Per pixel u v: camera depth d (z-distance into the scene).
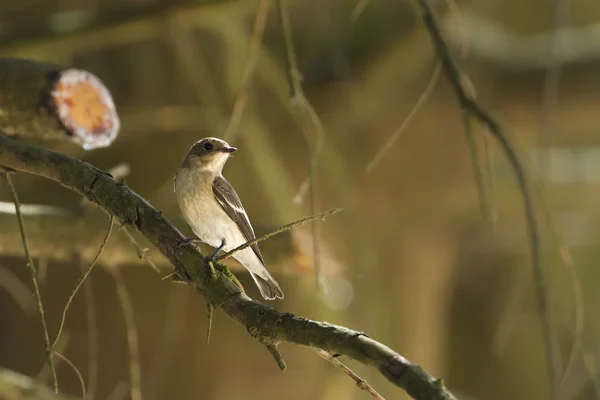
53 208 6.55
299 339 3.45
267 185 10.69
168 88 11.68
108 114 5.69
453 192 13.12
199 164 6.38
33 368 11.35
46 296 11.43
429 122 12.16
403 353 13.11
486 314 20.95
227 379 11.55
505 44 12.62
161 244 4.17
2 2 11.43
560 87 11.87
